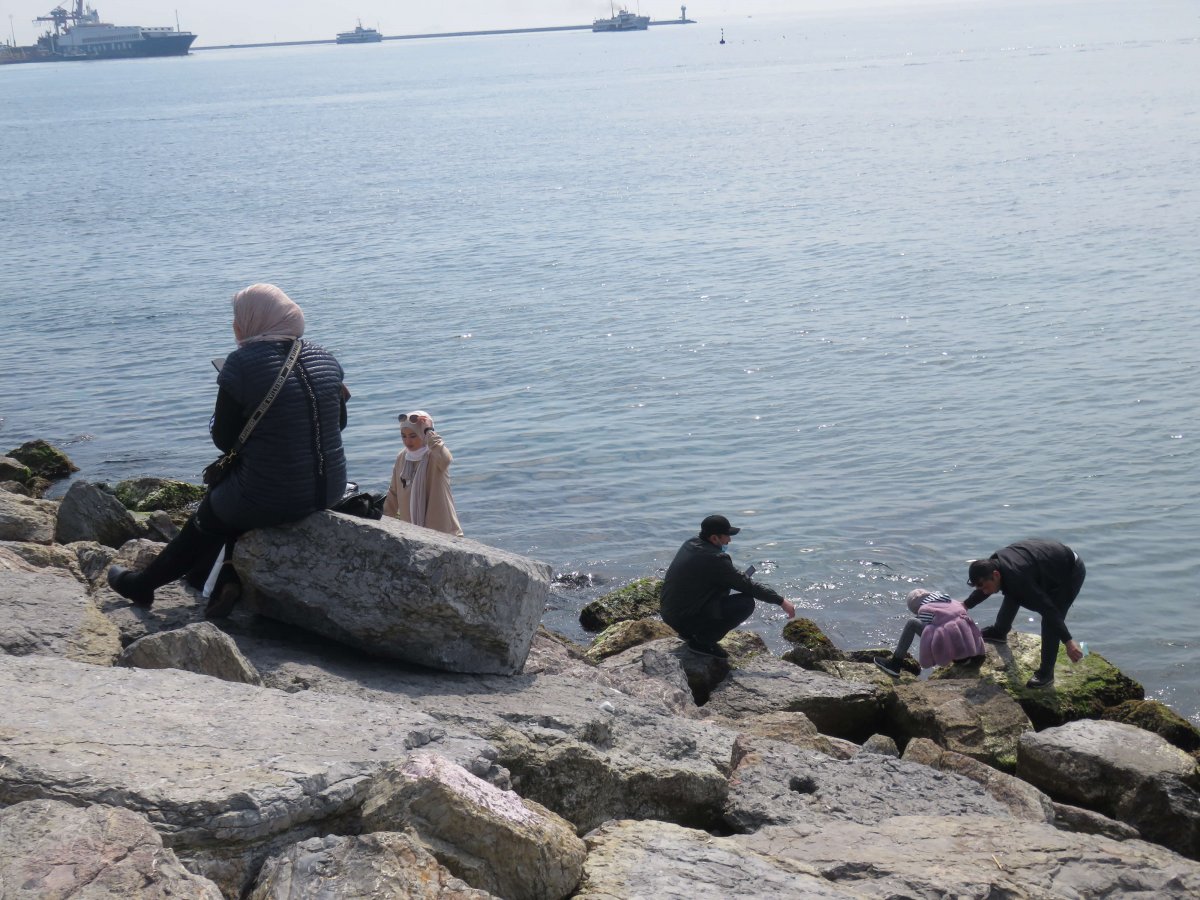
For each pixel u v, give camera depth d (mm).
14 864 3322
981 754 9523
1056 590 11453
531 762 5551
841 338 30000
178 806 3746
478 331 32594
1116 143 76938
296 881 3615
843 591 15531
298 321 6730
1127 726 9047
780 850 5387
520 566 6703
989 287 35375
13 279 43375
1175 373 24922
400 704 5941
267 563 6586
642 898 4238
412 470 9336
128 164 99688
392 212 62062
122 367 28891
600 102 166625
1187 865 5637
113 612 6820
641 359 28672
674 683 9812
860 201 57844
